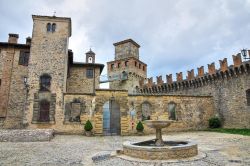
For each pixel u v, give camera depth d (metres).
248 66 28.58
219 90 33.38
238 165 10.05
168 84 45.12
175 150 11.54
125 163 10.88
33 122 27.30
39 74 28.95
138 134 27.83
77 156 13.02
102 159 12.03
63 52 30.22
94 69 36.66
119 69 60.50
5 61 31.03
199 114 31.98
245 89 29.00
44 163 11.09
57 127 27.56
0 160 11.80
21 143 19.44
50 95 28.48
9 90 30.14
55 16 31.14
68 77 35.44
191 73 40.00
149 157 11.48
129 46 61.19
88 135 26.55
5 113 29.28
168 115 30.20
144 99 29.97
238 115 29.77
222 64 32.78
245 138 20.31
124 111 28.55
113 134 28.50
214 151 13.85
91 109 28.42
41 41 30.16
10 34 33.28
